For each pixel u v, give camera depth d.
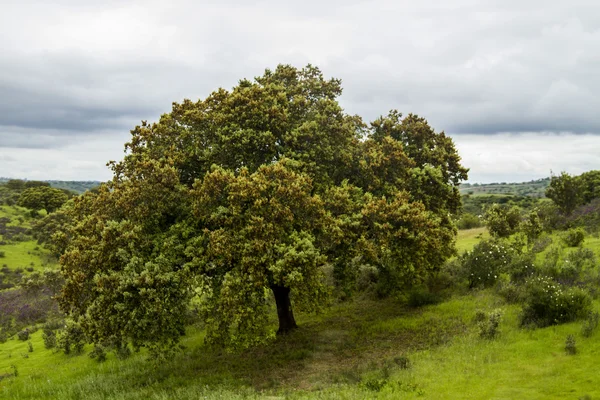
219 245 14.74
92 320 15.26
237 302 14.83
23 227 82.06
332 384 13.98
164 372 17.36
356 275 19.52
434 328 18.52
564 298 16.33
